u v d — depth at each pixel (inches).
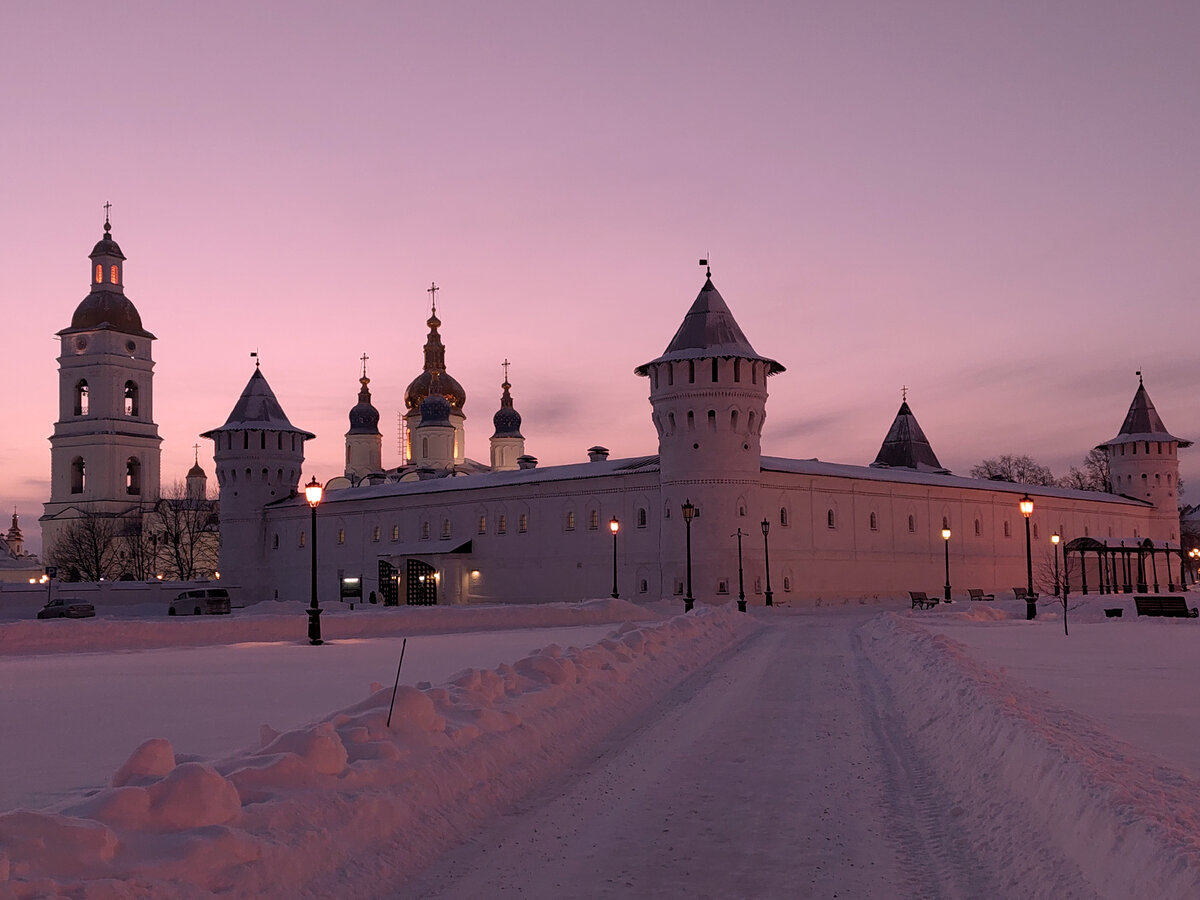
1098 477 5300.2
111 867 229.9
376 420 4384.8
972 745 411.8
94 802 254.1
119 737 457.4
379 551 3110.2
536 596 2691.9
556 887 272.4
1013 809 320.5
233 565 3459.6
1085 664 759.1
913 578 2869.1
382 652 973.2
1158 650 896.3
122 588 3024.1
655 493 2465.6
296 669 792.9
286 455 3513.8
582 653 634.8
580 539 2613.2
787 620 1681.8
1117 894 236.8
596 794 372.8
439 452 3998.5
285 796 288.7
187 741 444.1
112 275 4426.7
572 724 482.6
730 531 2352.4
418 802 322.3
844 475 2687.0
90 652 1010.1
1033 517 3329.2
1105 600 2000.5
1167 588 3503.9
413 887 273.9
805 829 324.5
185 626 1127.6
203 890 234.8
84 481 4333.2
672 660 807.7
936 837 313.9
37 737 457.4
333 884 261.7
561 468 2834.6
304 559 3329.2
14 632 1015.0
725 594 2332.7
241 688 655.1
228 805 267.3
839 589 2635.3
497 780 370.6
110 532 4160.9
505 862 294.4
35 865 219.8
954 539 3034.0
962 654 731.4
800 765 421.1
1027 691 554.6
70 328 4362.7
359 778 317.1
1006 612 1588.3
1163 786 308.0
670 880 277.0
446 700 424.2
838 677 751.7
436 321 4303.6
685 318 2469.2
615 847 307.3
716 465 2358.5
